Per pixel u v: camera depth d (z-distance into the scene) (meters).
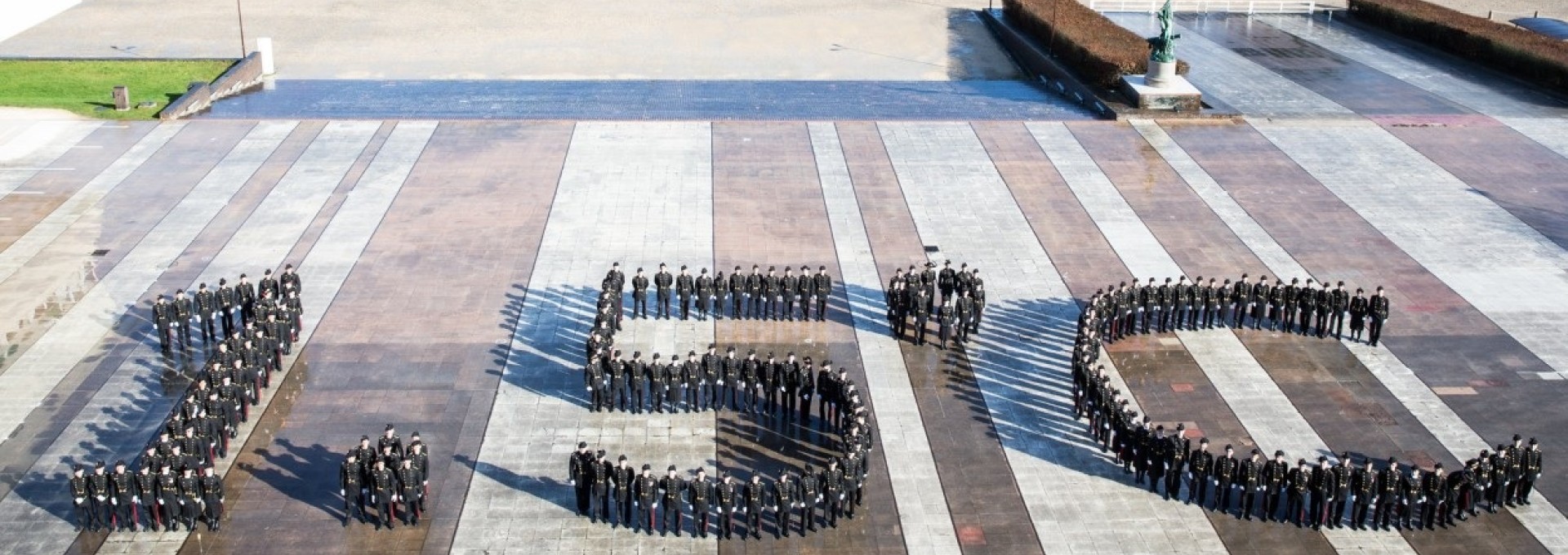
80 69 66.25
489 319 40.19
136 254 44.50
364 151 54.78
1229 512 30.97
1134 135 57.94
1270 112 61.19
